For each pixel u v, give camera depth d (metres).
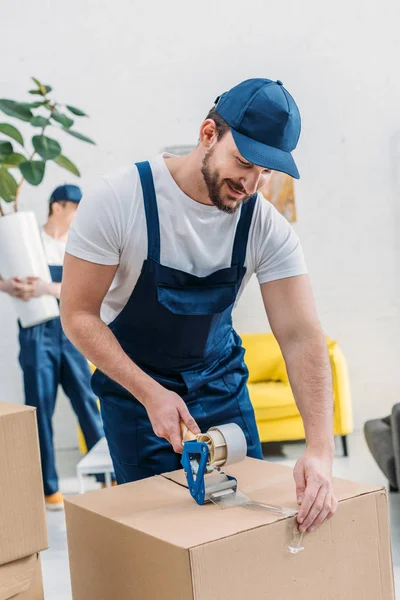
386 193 5.27
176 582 1.11
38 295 4.02
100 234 1.54
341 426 4.59
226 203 1.50
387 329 5.33
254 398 4.52
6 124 4.16
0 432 1.07
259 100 1.42
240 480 1.43
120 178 1.57
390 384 5.36
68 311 1.57
